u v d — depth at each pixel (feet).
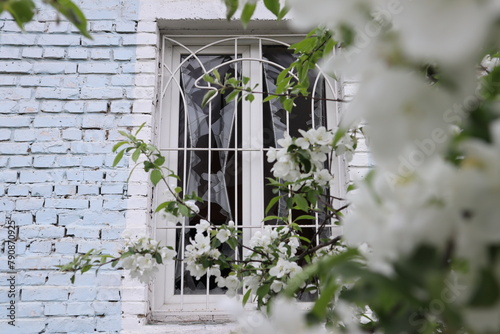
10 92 7.23
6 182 6.93
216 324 6.66
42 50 7.37
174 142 7.57
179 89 7.68
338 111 7.44
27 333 6.46
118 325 6.48
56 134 7.12
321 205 7.09
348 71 0.82
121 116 7.19
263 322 1.12
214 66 7.89
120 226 6.81
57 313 6.51
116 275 6.64
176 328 6.43
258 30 7.80
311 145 3.91
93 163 7.02
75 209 6.87
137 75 7.32
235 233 5.21
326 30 3.70
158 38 7.61
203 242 4.99
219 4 7.52
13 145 7.06
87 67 7.34
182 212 5.06
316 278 4.39
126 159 7.04
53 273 6.63
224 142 7.62
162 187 7.36
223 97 7.79
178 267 7.13
